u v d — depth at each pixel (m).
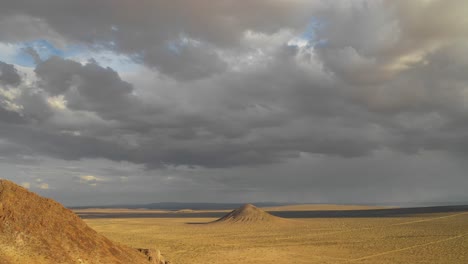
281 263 54.31
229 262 55.00
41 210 32.28
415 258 57.25
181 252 64.44
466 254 59.59
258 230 108.12
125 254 35.00
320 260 56.53
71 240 31.52
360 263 53.81
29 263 26.42
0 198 30.78
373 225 115.62
